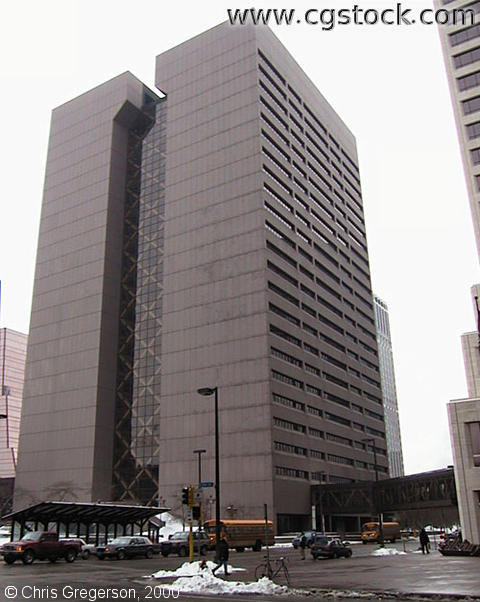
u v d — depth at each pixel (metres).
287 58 124.69
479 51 65.12
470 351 78.94
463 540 44.88
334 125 144.88
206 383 96.94
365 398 128.50
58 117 138.62
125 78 129.62
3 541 65.19
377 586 23.59
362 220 150.88
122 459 107.12
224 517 88.38
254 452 89.44
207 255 103.94
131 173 128.75
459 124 64.12
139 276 118.44
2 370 177.88
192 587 23.30
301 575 29.78
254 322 95.50
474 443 45.25
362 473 118.00
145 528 74.06
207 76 116.12
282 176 111.50
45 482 110.00
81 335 115.69
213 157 109.50
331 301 121.88
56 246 126.81
